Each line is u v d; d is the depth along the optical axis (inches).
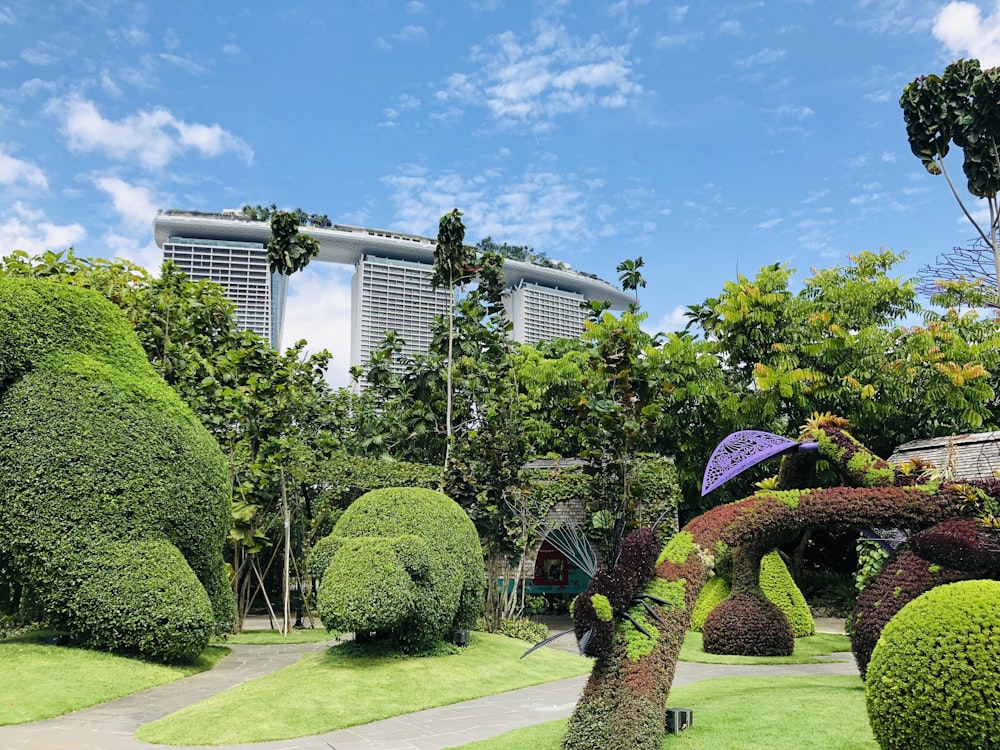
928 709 193.5
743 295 823.1
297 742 286.4
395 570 399.2
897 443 823.1
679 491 689.6
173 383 649.6
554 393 898.7
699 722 280.2
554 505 691.4
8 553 396.8
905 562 329.7
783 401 794.8
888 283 832.3
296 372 711.7
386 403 940.0
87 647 400.2
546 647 526.6
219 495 462.3
